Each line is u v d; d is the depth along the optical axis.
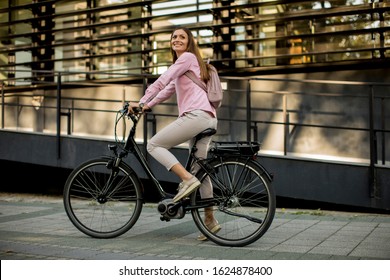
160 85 4.57
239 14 9.95
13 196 9.68
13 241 4.69
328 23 9.16
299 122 9.07
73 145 8.57
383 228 5.35
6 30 12.59
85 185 4.96
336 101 8.79
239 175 4.54
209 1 10.21
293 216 6.25
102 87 11.07
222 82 9.71
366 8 8.74
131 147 4.85
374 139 6.90
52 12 12.02
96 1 11.51
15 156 9.06
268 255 4.11
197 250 4.30
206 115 4.60
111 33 11.34
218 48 10.01
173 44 4.82
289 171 7.28
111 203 5.22
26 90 12.01
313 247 4.40
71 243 4.59
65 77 11.60
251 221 4.48
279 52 9.56
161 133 4.64
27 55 12.28
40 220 6.02
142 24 10.91
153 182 4.80
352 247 4.39
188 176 4.54
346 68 8.77
